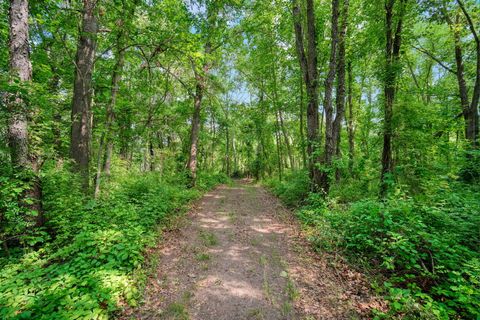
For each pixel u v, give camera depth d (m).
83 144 7.20
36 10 6.55
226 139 31.73
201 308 3.07
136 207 6.20
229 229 6.40
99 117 9.51
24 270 3.45
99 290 2.88
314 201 7.36
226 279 3.78
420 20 8.76
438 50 13.66
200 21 10.19
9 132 4.40
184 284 3.64
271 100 18.11
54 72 9.30
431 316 2.48
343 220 5.26
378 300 3.09
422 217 4.42
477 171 6.34
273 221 7.20
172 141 20.38
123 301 3.06
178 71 14.16
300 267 4.13
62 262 3.96
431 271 3.51
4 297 2.58
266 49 14.35
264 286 3.58
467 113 9.95
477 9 8.79
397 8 8.25
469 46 10.19
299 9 8.62
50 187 5.51
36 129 4.91
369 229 4.46
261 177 26.02
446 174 6.63
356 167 9.27
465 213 4.36
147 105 11.88
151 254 4.55
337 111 8.46
